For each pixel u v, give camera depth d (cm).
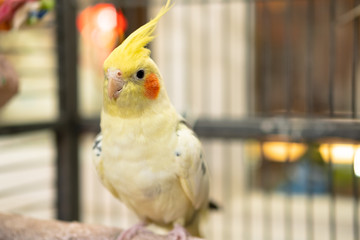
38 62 211
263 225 270
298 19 312
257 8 296
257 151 309
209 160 318
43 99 212
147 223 130
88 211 288
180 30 284
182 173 110
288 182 288
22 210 222
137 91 102
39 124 174
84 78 242
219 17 285
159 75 108
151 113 107
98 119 192
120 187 114
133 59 101
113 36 148
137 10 217
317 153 241
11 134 160
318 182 272
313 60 313
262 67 304
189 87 288
